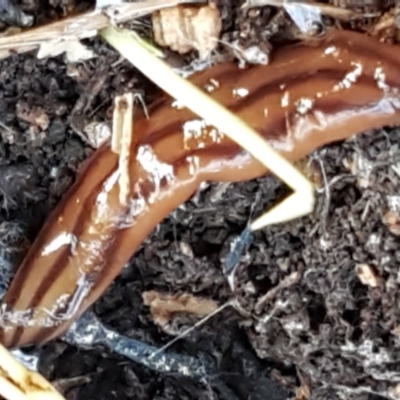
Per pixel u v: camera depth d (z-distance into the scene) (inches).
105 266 3.4
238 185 3.5
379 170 3.4
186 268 3.6
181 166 3.2
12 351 3.5
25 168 3.4
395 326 3.6
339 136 3.2
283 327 3.7
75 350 3.8
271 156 3.2
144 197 3.3
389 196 3.4
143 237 3.3
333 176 3.4
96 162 3.3
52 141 3.4
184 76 3.2
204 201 3.5
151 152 3.2
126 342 3.8
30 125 3.4
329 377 3.8
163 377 3.9
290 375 3.9
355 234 3.5
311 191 3.3
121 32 3.2
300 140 3.2
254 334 3.8
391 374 3.7
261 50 3.2
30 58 3.3
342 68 3.2
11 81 3.3
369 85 3.2
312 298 3.7
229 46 3.2
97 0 3.1
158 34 3.2
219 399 3.9
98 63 3.3
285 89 3.2
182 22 3.2
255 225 3.4
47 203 3.5
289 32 3.2
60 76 3.3
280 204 3.4
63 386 3.8
